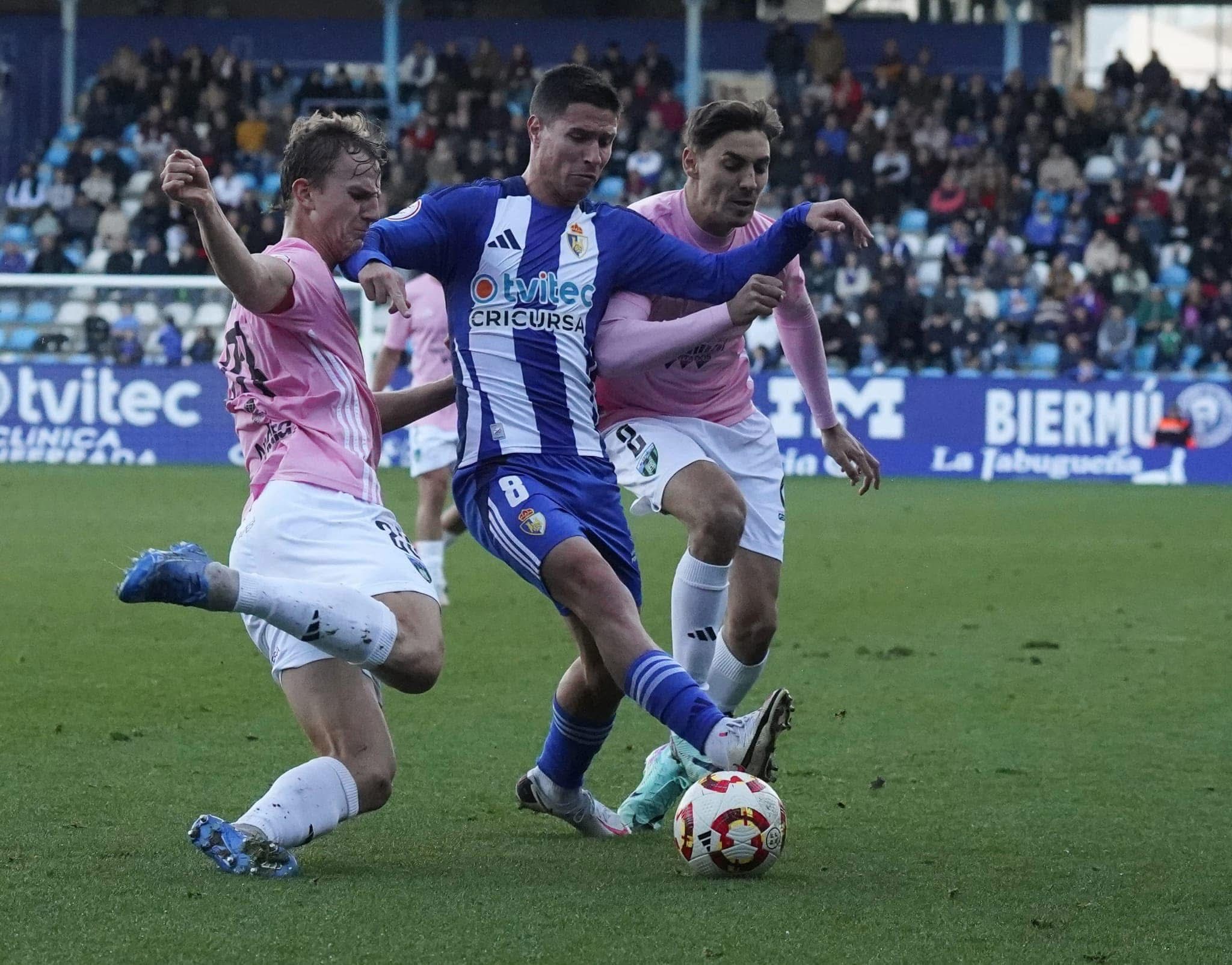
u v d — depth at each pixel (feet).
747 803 49.65
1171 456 255.70
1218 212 297.12
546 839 55.93
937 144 311.68
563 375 55.77
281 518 51.52
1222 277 282.97
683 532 176.76
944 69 363.35
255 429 53.26
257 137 320.29
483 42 334.03
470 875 49.88
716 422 65.41
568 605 53.31
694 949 41.52
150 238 291.99
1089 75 397.60
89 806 58.80
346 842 54.70
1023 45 362.33
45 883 47.52
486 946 41.60
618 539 56.49
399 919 44.06
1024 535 174.50
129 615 111.34
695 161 63.10
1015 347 268.82
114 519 173.27
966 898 47.32
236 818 57.06
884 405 260.01
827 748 71.92
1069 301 274.16
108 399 255.91
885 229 281.54
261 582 46.80
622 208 58.13
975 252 287.89
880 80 333.21
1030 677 91.45
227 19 360.28
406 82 345.92
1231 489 244.42
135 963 39.96
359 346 54.19
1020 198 300.81
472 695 84.58
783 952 41.45
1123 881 49.52
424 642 50.72
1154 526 185.26
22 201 311.27
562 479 55.31
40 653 95.81
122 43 359.25
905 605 122.21
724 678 66.23
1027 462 258.78
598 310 56.59
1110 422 257.14
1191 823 57.88
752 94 363.56
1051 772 66.74
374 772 50.98
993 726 77.30
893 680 90.22
